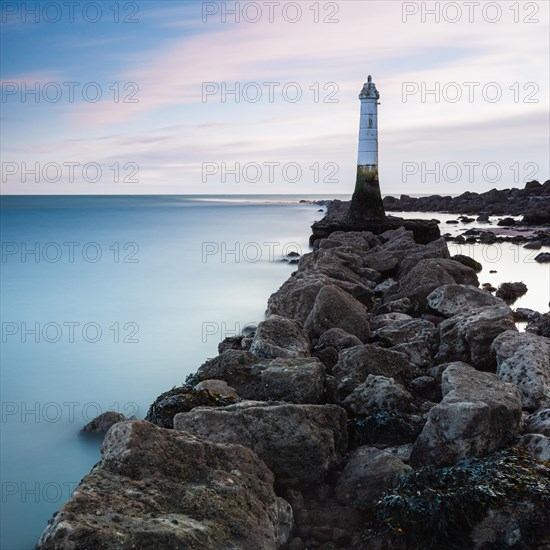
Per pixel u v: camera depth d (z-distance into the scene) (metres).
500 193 78.50
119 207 116.06
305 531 5.84
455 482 5.95
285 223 62.25
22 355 15.78
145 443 5.54
